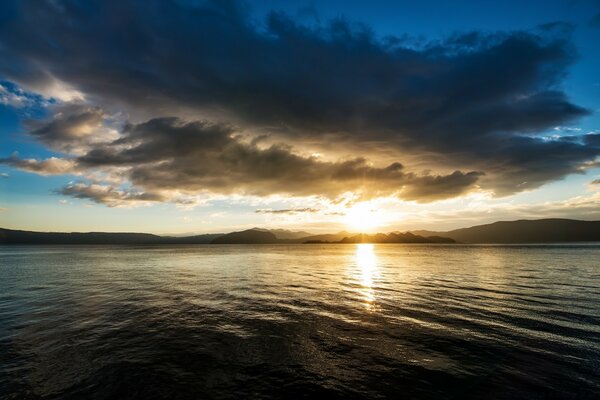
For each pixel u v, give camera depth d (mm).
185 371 13578
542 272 48562
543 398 11453
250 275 48219
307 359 14867
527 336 17891
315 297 29438
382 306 25375
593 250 131625
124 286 36625
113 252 147000
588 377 12945
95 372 13469
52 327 19812
